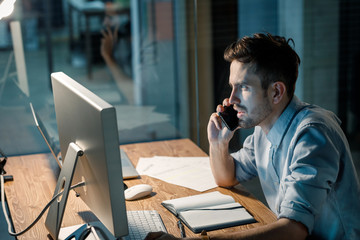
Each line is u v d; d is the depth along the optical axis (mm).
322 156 1227
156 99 4051
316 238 1339
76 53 4168
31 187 1666
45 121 3537
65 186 1184
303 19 3641
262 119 1342
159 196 1555
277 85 1297
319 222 1313
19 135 3355
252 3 3693
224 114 1564
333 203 1304
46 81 4012
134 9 4047
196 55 3697
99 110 1027
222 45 3787
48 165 1879
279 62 1280
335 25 3646
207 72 3834
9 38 3545
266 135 1425
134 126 3725
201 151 1976
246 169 1612
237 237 1144
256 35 1332
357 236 1328
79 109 1148
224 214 1390
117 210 1082
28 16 4008
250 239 1140
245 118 1347
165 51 4016
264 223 1354
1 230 2443
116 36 4113
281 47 1297
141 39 4066
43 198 1571
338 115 3777
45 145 3227
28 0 3957
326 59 3686
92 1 4074
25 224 1394
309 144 1244
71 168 1176
